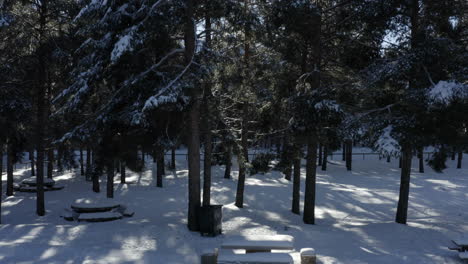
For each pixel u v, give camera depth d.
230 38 13.36
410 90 11.64
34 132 18.91
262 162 17.31
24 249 8.30
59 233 10.13
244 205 19.08
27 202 20.69
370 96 13.85
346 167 39.59
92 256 7.92
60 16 16.12
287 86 16.98
